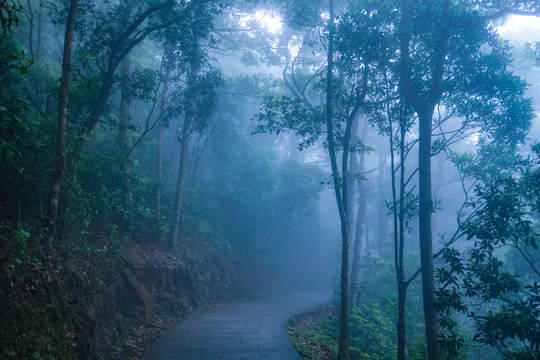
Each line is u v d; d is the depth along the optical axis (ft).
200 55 47.32
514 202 23.89
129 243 45.91
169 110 49.60
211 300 65.26
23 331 19.12
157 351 31.99
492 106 29.60
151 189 59.16
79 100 40.06
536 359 22.66
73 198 34.04
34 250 24.79
